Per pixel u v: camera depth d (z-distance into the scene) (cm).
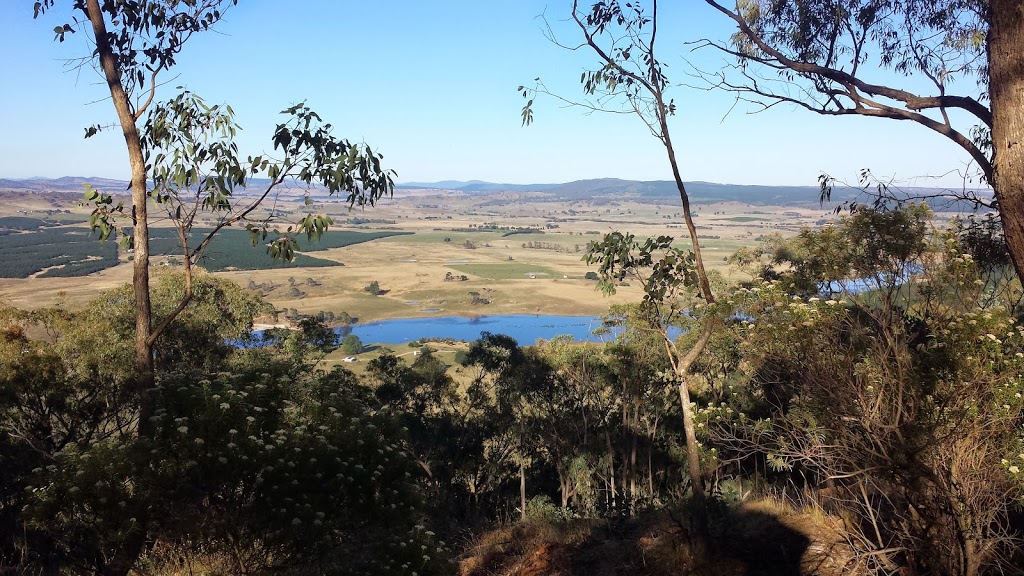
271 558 605
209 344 1888
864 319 562
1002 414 463
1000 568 495
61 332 1752
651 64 744
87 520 532
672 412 2275
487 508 2441
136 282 703
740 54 728
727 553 675
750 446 607
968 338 473
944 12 818
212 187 698
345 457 615
